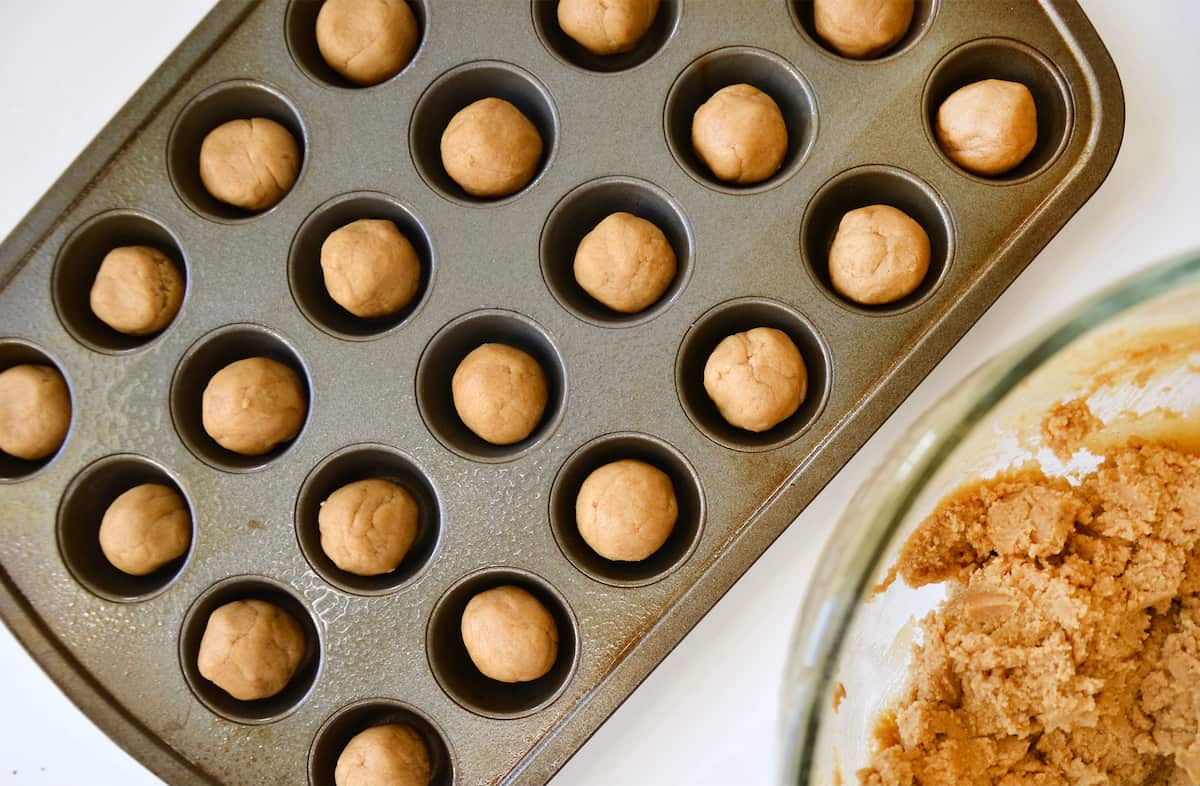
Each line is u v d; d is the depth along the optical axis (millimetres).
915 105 515
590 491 520
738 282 518
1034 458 511
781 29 521
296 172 540
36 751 556
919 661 507
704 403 531
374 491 528
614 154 525
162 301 537
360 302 528
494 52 530
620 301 526
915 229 511
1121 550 500
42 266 535
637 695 540
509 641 516
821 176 518
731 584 504
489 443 532
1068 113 506
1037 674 491
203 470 530
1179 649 496
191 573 528
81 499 537
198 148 542
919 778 491
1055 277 535
